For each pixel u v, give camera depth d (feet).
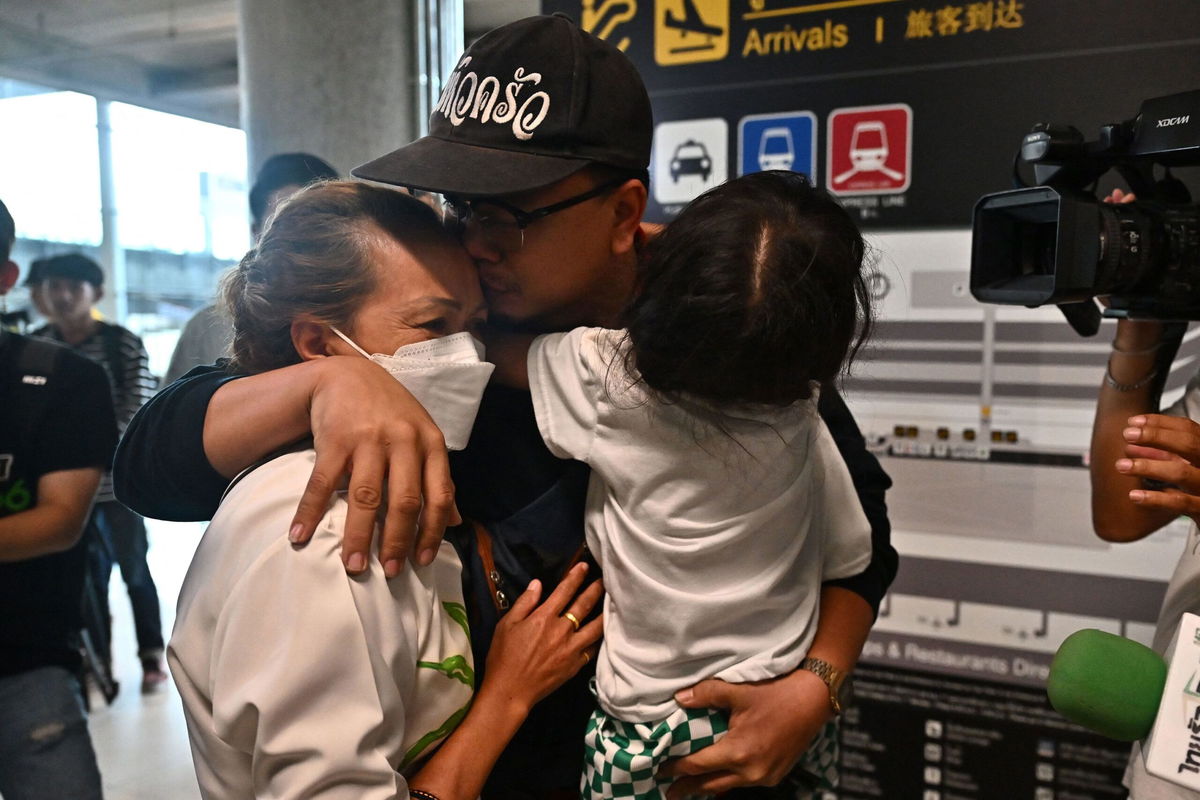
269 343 2.68
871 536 3.11
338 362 2.38
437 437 2.33
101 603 7.88
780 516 2.58
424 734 2.41
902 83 5.34
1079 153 3.41
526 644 2.56
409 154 2.60
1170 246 3.31
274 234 2.62
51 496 5.01
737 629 2.64
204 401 2.59
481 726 2.47
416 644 2.31
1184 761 2.70
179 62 16.72
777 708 2.64
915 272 5.48
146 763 8.56
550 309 2.77
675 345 2.22
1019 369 5.36
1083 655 2.92
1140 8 4.77
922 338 5.53
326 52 7.75
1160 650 3.64
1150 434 3.06
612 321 2.68
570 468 2.76
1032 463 5.38
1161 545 5.14
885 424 5.69
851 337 2.33
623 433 2.49
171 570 14.35
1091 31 4.89
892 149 5.42
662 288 2.25
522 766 2.85
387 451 2.23
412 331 2.53
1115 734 2.92
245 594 2.15
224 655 2.15
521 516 2.74
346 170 7.82
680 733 2.56
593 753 2.65
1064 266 3.15
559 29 2.61
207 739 2.29
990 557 5.53
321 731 2.06
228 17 14.69
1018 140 5.11
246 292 2.66
